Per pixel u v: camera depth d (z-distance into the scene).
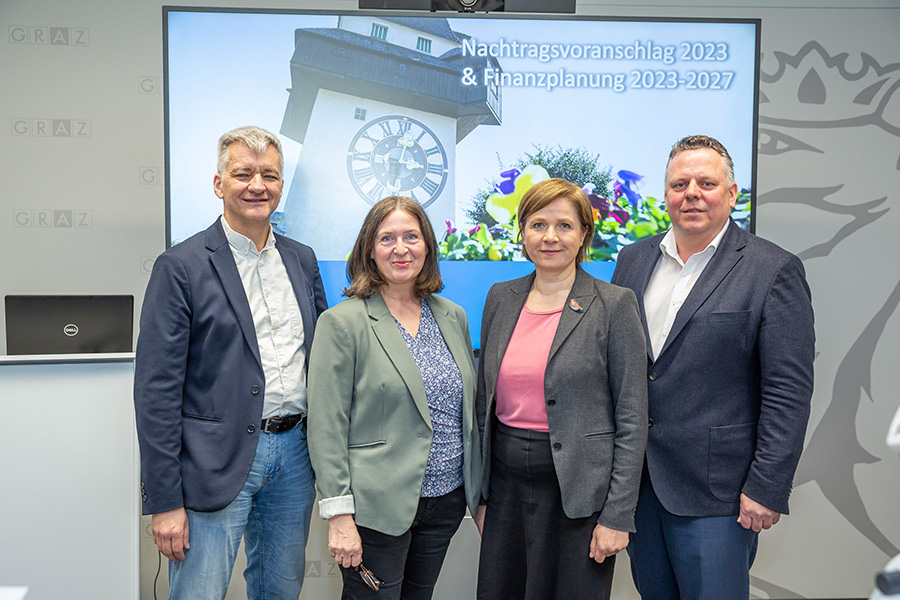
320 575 2.78
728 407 1.83
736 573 1.82
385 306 1.83
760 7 2.90
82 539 1.83
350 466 1.76
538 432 1.76
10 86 2.71
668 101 2.72
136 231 2.79
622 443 1.73
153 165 2.79
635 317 1.77
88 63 2.74
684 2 2.91
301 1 2.82
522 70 2.68
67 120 2.74
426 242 1.85
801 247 2.95
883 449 2.98
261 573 1.97
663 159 2.73
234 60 2.61
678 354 1.84
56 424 1.82
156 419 1.71
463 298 2.72
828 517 2.98
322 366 1.75
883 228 2.96
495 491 1.85
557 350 1.74
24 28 2.71
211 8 2.59
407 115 2.66
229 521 1.79
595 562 1.73
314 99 2.63
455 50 2.66
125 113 2.77
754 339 1.80
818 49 2.91
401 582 1.79
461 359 1.86
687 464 1.83
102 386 1.84
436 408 1.79
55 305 2.08
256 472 1.81
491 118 2.68
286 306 1.90
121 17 2.74
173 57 2.59
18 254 2.75
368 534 1.74
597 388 1.75
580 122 2.70
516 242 2.71
